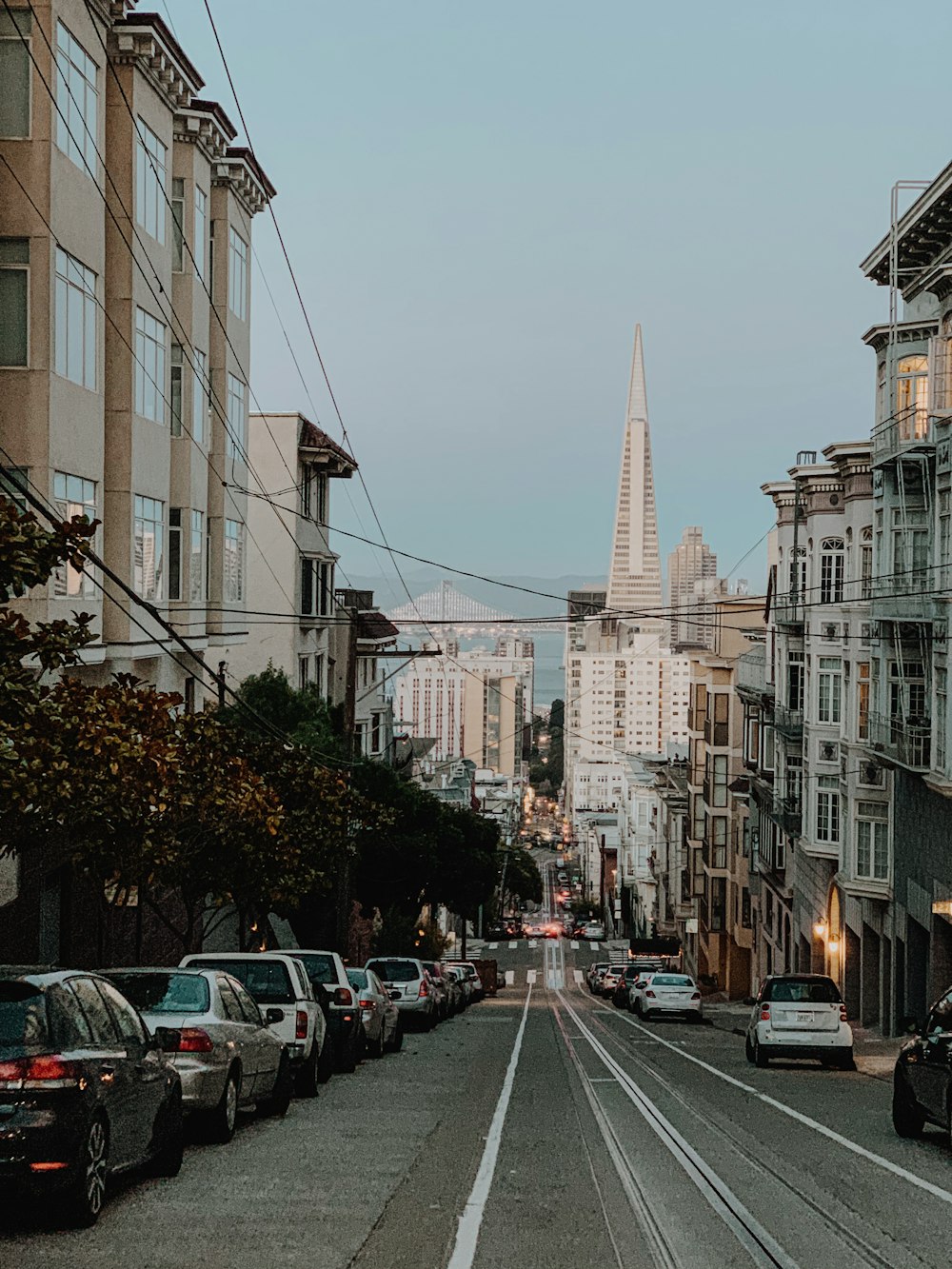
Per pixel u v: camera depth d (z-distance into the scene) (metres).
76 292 23.44
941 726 30.81
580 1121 14.81
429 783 119.19
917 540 34.16
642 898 116.62
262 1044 14.29
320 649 53.16
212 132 30.77
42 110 21.97
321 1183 10.60
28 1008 9.03
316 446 50.06
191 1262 7.93
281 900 26.38
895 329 34.12
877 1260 8.34
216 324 33.56
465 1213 9.49
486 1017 43.19
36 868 24.66
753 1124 14.94
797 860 50.16
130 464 26.31
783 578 49.56
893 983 36.81
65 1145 8.65
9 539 11.64
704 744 72.38
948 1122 13.00
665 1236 8.86
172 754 16.14
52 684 23.41
